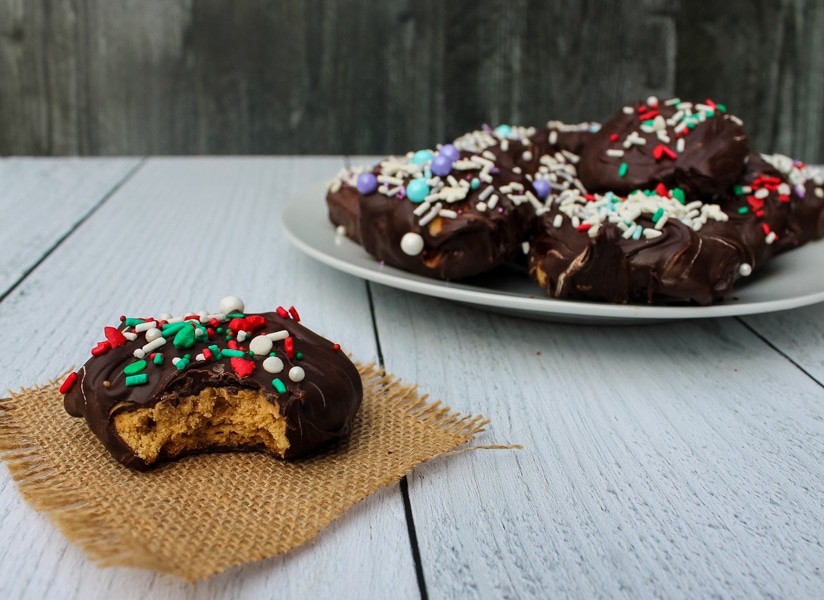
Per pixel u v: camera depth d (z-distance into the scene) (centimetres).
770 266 39
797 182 41
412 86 70
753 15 69
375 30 68
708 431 30
